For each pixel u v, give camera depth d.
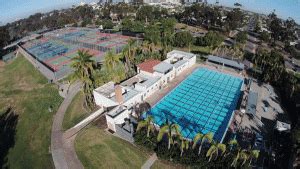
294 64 101.19
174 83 72.06
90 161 44.28
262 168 41.84
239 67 79.50
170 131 41.41
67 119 57.50
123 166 42.72
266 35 128.38
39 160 46.59
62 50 101.56
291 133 46.38
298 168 40.75
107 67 67.38
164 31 105.62
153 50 89.25
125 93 60.69
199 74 78.88
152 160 43.25
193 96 66.00
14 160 48.97
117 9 186.12
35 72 85.00
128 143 47.34
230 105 61.84
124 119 52.09
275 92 69.25
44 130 54.88
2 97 73.88
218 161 40.38
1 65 103.88
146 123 44.47
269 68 74.38
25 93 73.12
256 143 47.66
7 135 57.38
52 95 68.62
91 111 58.97
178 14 173.12
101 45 101.88
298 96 59.81
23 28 193.50
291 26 160.62
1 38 118.69
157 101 62.44
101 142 48.03
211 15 150.62
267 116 57.75
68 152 47.09
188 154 41.88
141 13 162.38
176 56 84.75
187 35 103.62
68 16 199.00
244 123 54.78
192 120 55.94
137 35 120.38
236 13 150.88
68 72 79.25
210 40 102.31
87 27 154.62
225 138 49.62
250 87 71.19
